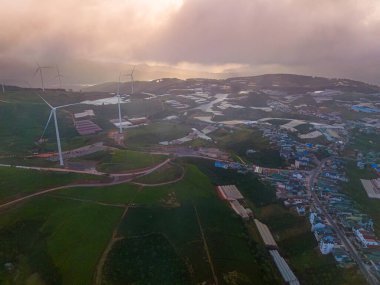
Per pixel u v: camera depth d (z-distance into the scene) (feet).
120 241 483.51
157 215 549.13
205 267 456.86
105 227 508.12
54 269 425.69
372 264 475.72
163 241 494.18
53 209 537.24
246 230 561.02
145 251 470.80
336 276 467.11
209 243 506.89
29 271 422.00
